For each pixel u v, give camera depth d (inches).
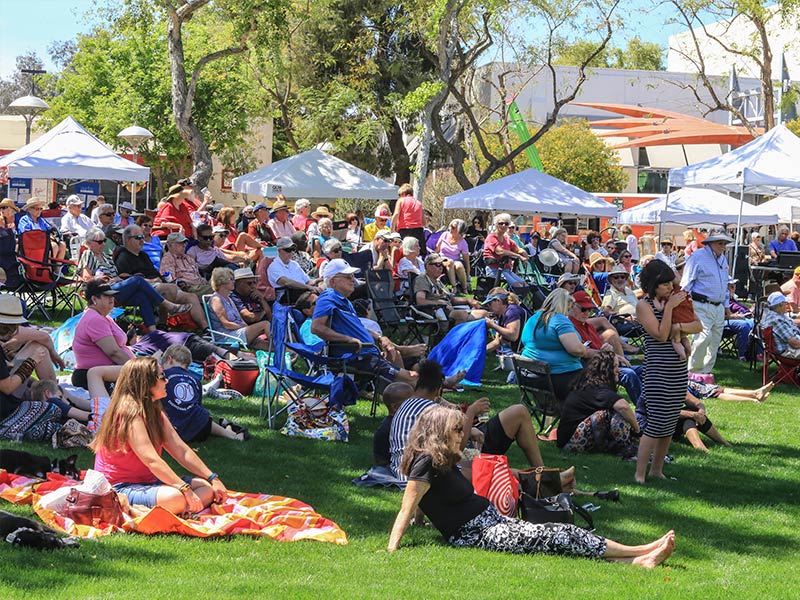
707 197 1154.7
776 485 344.2
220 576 210.5
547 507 254.8
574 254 864.9
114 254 546.9
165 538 237.9
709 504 315.0
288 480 303.0
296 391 401.4
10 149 1653.5
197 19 1553.9
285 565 222.5
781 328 542.0
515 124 1428.4
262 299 515.2
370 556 234.7
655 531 280.7
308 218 784.3
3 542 219.0
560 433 371.6
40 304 567.2
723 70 2097.7
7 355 344.2
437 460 242.1
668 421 331.0
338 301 394.9
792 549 274.4
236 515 252.4
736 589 228.1
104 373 348.8
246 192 812.0
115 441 251.6
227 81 1541.6
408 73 1429.6
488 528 246.2
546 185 882.8
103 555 218.8
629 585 222.1
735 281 704.4
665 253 822.5
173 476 250.1
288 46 1321.4
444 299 553.0
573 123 1825.8
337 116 1352.1
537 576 222.8
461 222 731.4
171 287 499.2
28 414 317.7
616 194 1492.4
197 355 434.9
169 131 1550.2
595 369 370.9
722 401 493.7
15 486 265.0
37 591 190.5
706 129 1314.0
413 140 1611.7
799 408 485.7
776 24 1681.8
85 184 1138.7
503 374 509.7
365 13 1407.5
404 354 455.5
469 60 1242.6
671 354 328.5
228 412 386.9
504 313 510.3
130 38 1569.9
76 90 1622.8
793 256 759.7
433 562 231.1
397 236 617.9
